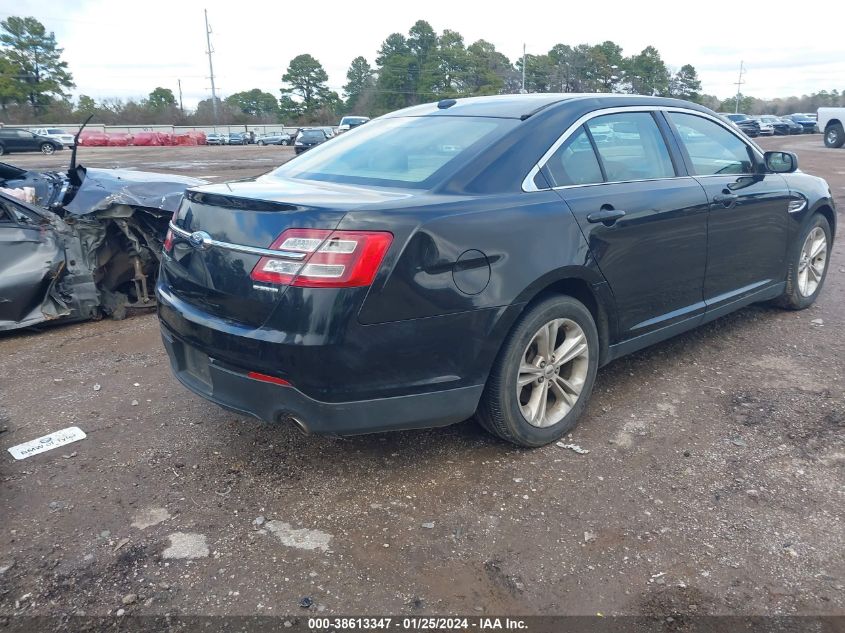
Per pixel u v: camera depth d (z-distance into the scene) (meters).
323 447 3.47
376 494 3.06
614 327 3.65
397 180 3.19
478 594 2.46
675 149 4.05
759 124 46.62
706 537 2.74
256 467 3.30
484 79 90.44
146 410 3.93
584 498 3.01
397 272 2.68
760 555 2.63
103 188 5.64
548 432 3.41
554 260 3.15
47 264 5.28
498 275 2.96
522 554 2.66
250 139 57.75
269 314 2.70
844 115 28.16
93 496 3.07
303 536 2.78
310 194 2.93
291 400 2.76
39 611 2.39
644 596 2.44
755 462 3.28
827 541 2.70
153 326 5.57
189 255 3.05
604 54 89.75
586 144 3.55
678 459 3.32
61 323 5.61
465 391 3.01
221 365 2.94
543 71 88.88
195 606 2.41
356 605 2.41
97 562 2.64
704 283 4.18
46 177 6.64
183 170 21.50
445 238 2.80
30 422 3.79
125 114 84.81
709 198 4.05
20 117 79.44
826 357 4.55
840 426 3.61
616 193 3.53
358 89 108.88
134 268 5.81
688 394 4.03
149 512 2.95
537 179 3.26
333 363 2.66
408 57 92.44
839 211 10.53
